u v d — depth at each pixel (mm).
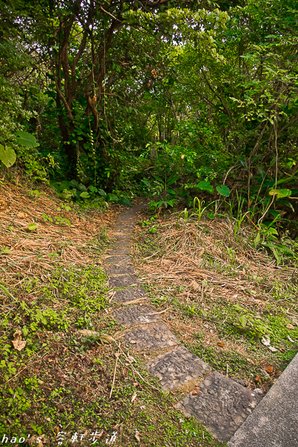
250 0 3719
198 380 1520
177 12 3061
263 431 1262
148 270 2631
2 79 2750
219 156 4082
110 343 1687
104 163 4945
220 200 3789
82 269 2416
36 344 1577
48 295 1943
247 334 1931
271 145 3754
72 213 3645
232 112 4367
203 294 2340
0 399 1289
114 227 3770
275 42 3648
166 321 1962
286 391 1459
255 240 3158
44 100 4340
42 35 3559
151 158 5355
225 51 4297
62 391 1372
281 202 3619
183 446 1200
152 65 4645
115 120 5199
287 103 3406
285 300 2410
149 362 1602
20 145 3178
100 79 4445
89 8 3725
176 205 4137
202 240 3100
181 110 6023
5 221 2711
